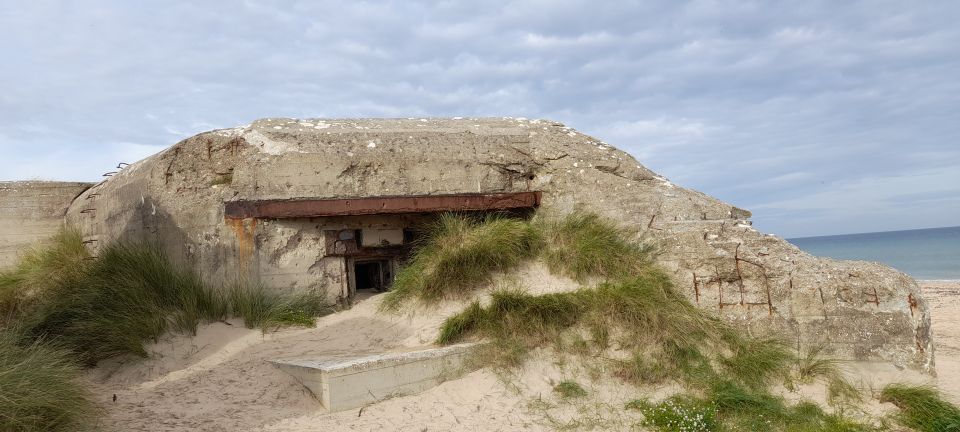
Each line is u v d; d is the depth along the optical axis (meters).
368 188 8.39
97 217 9.41
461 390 6.10
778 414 6.14
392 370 5.83
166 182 7.64
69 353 5.78
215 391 5.68
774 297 7.40
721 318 7.36
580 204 8.82
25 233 10.57
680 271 7.68
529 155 9.30
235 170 7.90
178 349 6.41
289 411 5.41
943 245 76.50
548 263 7.79
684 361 6.66
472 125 9.95
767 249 7.71
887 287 7.32
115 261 7.12
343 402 5.50
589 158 9.18
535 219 8.72
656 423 5.84
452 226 8.04
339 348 6.65
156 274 7.02
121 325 6.24
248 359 6.31
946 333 12.31
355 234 8.29
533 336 6.76
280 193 7.96
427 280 7.40
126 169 9.12
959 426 6.12
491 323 6.79
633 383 6.48
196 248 7.48
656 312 6.87
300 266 7.84
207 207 7.59
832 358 7.17
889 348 7.21
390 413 5.55
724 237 7.83
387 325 7.21
